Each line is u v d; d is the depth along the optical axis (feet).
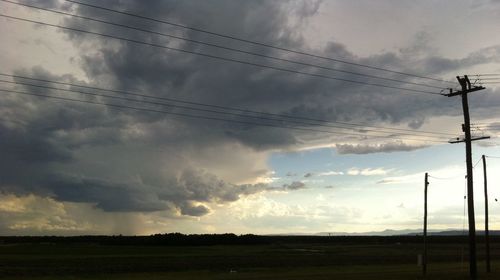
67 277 186.09
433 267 215.31
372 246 640.58
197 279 160.35
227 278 160.56
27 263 293.84
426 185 172.55
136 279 171.01
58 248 576.20
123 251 506.89
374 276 158.51
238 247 643.04
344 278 149.59
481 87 141.28
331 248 579.48
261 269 226.79
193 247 647.97
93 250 532.73
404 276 157.38
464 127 143.95
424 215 170.91
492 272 171.73
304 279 146.82
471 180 142.00
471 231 140.97
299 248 589.32
